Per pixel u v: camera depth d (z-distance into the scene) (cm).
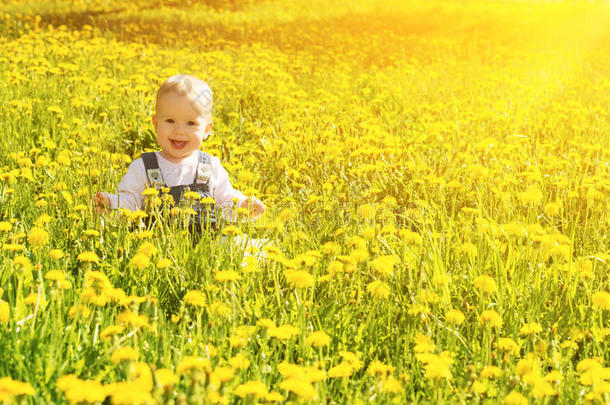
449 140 524
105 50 941
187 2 2027
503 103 612
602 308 234
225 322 216
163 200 329
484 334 216
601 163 441
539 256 282
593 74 925
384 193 407
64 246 280
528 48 1407
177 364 180
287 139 514
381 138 483
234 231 278
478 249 292
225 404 156
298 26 1648
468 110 602
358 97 709
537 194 300
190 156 353
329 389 190
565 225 349
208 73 798
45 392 164
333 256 253
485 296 254
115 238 285
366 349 217
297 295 229
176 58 919
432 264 275
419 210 350
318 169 443
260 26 1620
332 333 219
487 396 191
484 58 1226
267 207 379
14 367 176
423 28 1766
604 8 2108
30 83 638
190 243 284
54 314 191
